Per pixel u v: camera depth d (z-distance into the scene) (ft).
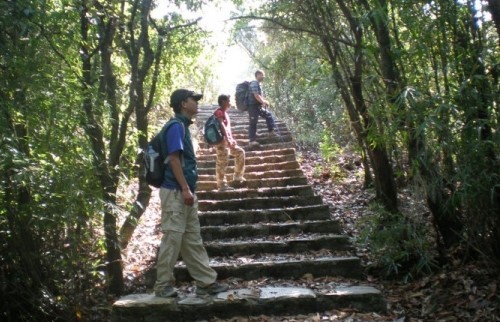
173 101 13.89
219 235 18.30
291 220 19.47
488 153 11.74
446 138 11.92
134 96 15.60
